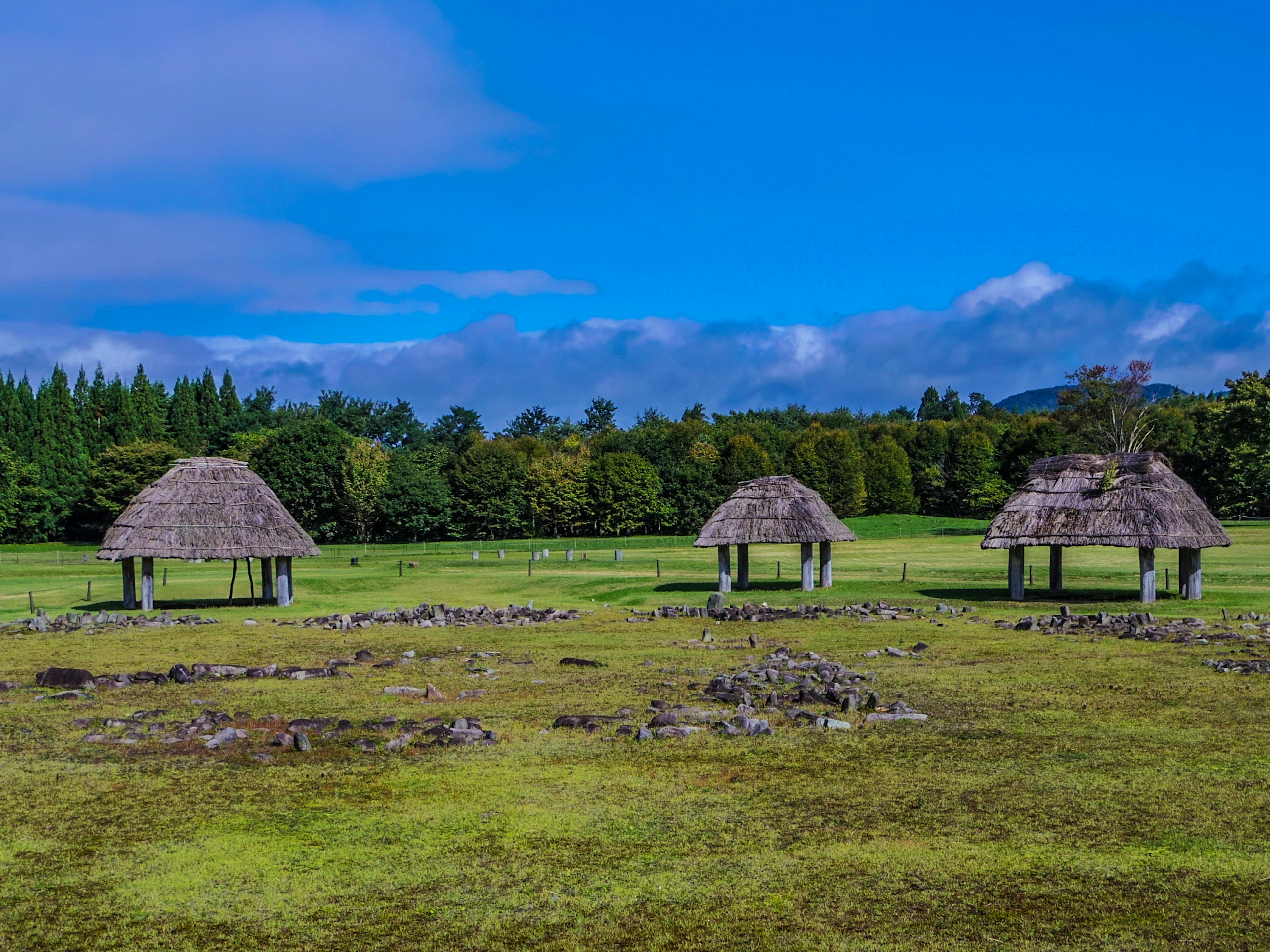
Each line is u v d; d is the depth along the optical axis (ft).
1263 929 26.86
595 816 36.86
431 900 29.68
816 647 79.15
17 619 111.65
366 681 66.13
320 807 38.42
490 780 41.52
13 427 367.86
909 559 175.42
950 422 402.72
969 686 60.75
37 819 37.40
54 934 27.84
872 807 37.35
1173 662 68.28
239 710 56.34
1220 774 40.68
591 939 26.96
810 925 27.58
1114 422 291.38
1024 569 146.61
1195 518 107.14
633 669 69.67
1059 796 38.27
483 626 98.94
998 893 29.45
